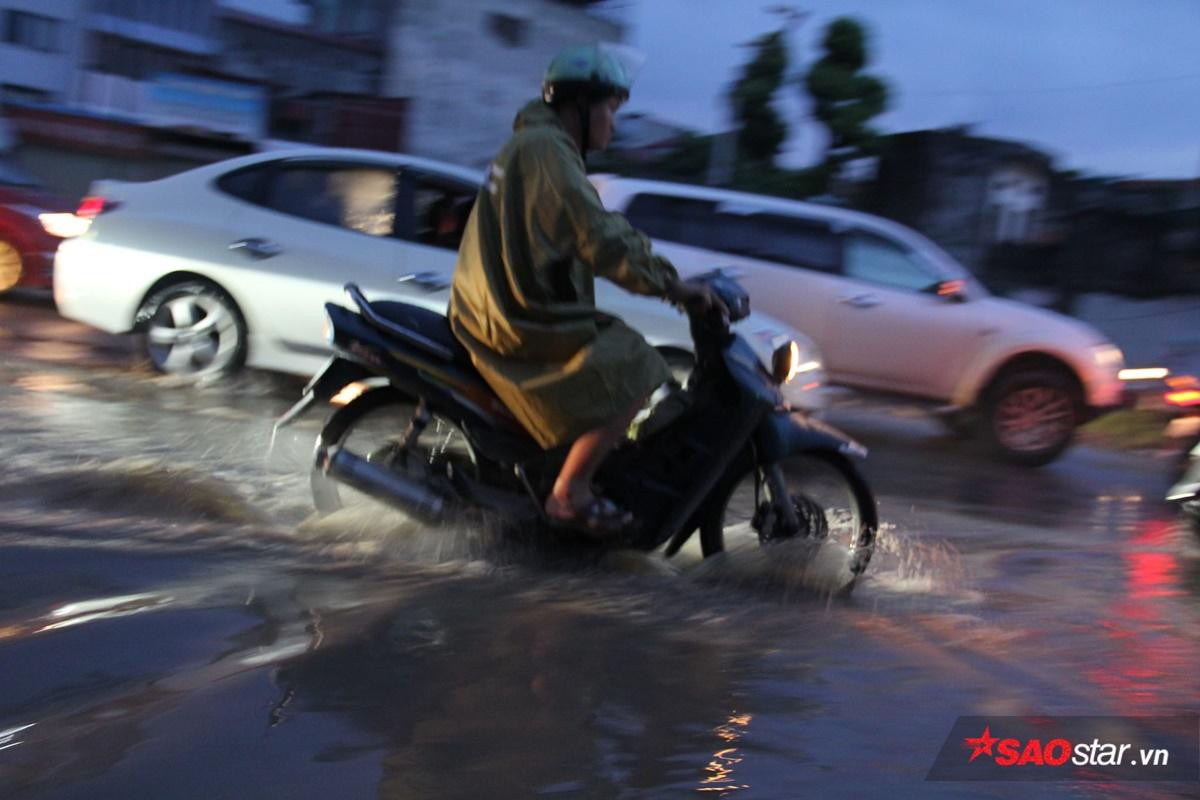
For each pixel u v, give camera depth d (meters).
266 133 29.94
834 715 2.93
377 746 2.43
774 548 4.37
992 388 9.62
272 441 5.78
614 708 2.80
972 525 6.29
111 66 33.25
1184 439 8.96
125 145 24.34
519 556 4.24
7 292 11.29
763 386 4.26
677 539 4.49
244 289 7.19
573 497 3.97
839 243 9.59
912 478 8.00
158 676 2.70
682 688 3.01
